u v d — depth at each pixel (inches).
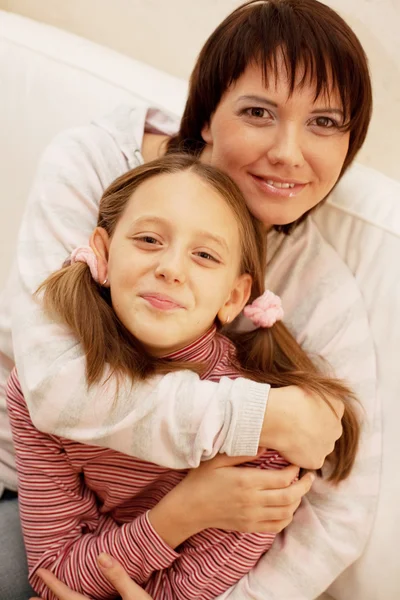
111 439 31.3
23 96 48.1
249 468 32.7
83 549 34.3
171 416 30.5
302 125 33.8
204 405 30.6
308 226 39.5
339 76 32.9
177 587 34.2
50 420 31.9
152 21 52.8
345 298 38.2
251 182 35.4
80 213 37.7
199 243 31.6
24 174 48.1
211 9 49.2
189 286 31.3
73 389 31.4
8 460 41.1
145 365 32.4
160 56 53.9
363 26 43.8
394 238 38.2
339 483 36.6
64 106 47.0
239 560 34.4
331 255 39.1
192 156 35.6
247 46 33.0
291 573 35.1
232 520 32.6
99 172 39.0
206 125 37.9
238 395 31.0
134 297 31.2
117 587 32.9
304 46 32.1
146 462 34.3
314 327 38.3
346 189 40.4
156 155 41.2
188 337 32.4
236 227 33.4
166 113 42.4
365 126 35.8
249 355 36.7
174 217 31.5
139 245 31.6
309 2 33.1
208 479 32.5
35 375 32.0
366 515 36.5
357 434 36.4
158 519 32.9
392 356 37.4
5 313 39.9
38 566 34.7
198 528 33.0
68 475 35.2
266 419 31.8
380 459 37.1
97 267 34.0
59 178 38.1
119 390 31.2
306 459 32.8
